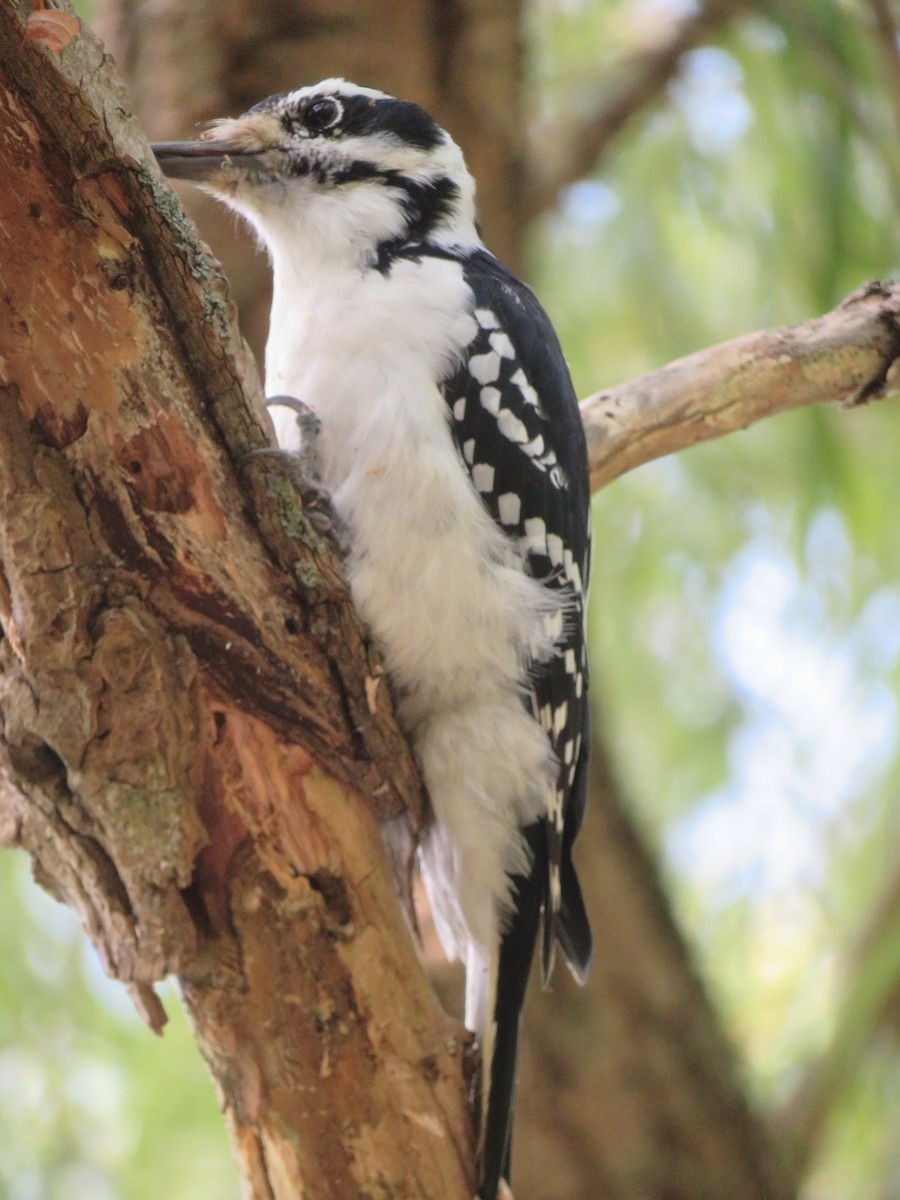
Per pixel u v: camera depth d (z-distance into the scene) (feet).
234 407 14.07
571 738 18.16
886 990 30.17
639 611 35.63
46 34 12.45
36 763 13.62
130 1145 31.58
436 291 17.88
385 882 14.53
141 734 13.46
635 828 29.96
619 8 35.37
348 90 20.40
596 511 35.29
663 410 19.76
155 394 13.65
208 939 13.93
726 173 35.14
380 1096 14.23
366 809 14.73
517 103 26.86
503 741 17.07
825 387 19.99
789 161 33.42
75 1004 31.53
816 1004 33.14
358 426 16.97
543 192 32.37
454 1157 14.56
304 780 14.26
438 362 17.30
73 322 13.32
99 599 13.48
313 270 18.71
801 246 33.14
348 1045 14.16
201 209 24.54
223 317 13.89
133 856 13.52
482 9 25.90
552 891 17.62
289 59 24.58
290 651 14.33
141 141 13.30
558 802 17.65
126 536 13.60
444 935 18.15
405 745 16.02
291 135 19.62
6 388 13.29
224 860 13.94
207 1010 14.07
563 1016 28.45
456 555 16.78
